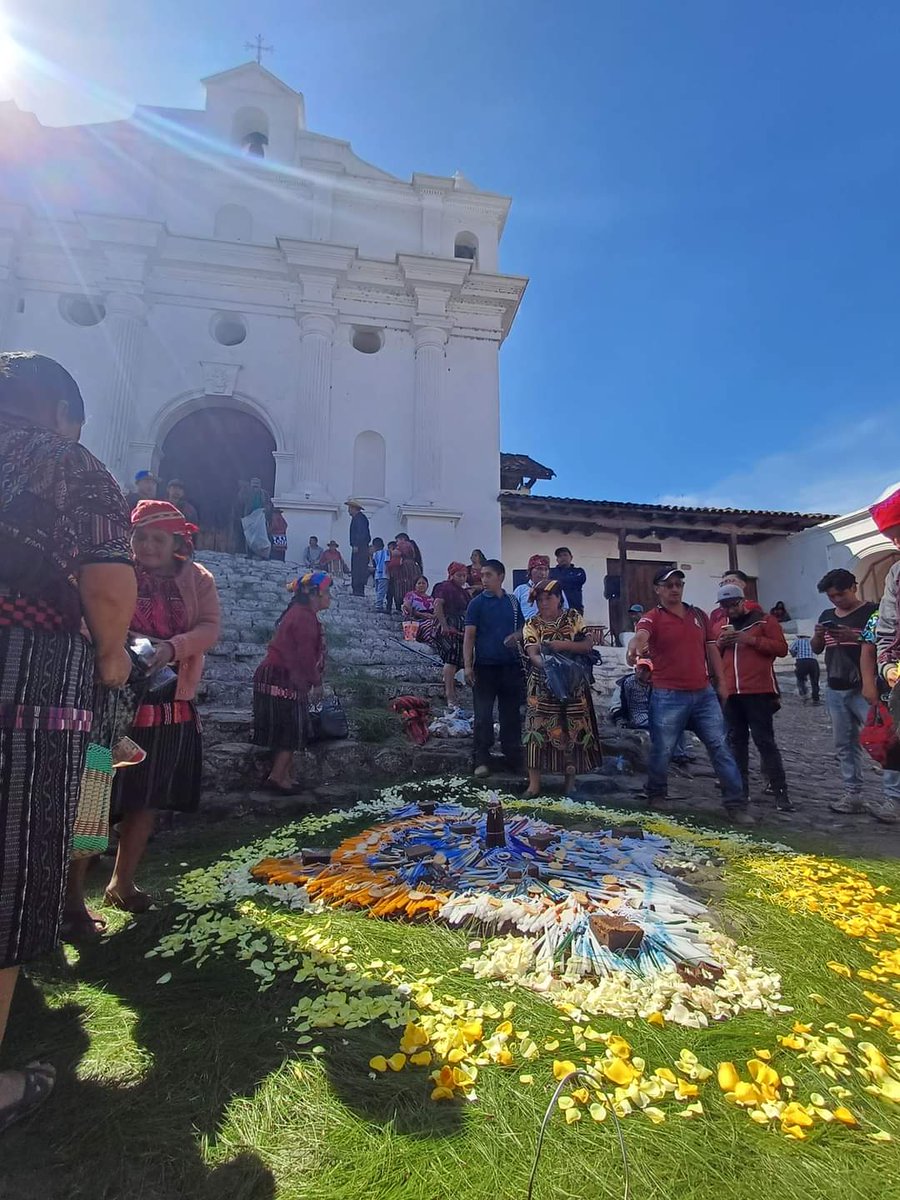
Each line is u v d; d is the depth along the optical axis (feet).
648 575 63.46
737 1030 5.88
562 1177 4.32
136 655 7.11
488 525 51.52
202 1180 4.34
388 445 51.26
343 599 36.17
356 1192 4.24
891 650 9.71
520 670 16.83
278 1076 5.28
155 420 47.65
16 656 4.45
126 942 7.79
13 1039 5.86
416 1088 5.13
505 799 14.25
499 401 53.83
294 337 51.19
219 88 54.70
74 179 50.70
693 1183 4.29
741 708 16.16
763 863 10.59
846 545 55.98
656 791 15.03
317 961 7.09
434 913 8.21
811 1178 4.34
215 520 49.78
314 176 54.34
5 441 4.77
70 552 4.89
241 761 14.67
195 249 49.88
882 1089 5.19
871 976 6.93
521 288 54.95
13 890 4.25
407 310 53.62
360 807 13.48
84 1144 4.63
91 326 47.67
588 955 6.95
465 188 57.52
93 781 6.39
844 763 15.55
